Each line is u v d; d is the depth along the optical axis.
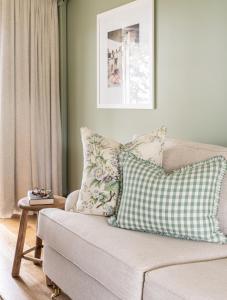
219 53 2.77
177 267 1.74
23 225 2.86
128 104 3.64
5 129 4.26
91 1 4.08
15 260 2.85
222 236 2.04
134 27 3.51
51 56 4.46
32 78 4.34
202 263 1.80
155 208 2.10
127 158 2.37
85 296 2.13
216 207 2.09
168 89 3.22
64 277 2.35
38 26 4.36
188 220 2.04
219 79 2.78
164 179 2.14
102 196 2.44
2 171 4.27
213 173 2.08
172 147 2.52
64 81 4.58
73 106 4.50
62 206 2.89
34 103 4.37
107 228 2.20
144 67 3.42
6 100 4.24
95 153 2.54
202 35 2.89
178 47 3.10
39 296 2.58
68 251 2.22
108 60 3.86
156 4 3.28
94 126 4.15
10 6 4.21
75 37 4.38
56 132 4.52
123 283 1.79
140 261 1.79
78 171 4.45
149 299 1.66
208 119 2.89
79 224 2.29
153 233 2.15
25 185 4.36
